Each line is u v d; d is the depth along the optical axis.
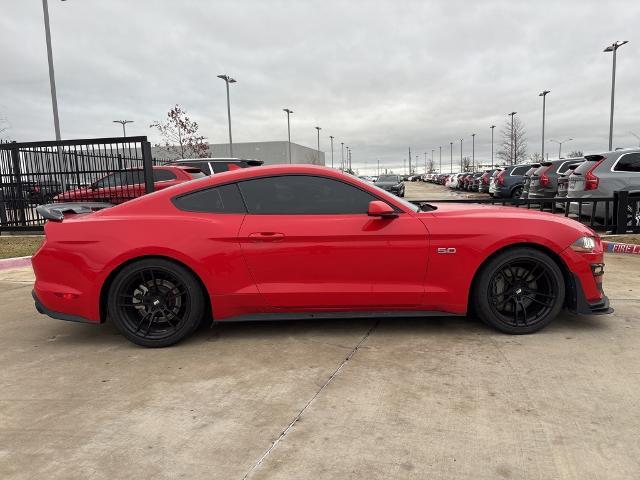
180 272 3.75
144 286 3.86
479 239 3.73
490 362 3.37
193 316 3.81
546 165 14.52
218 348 3.81
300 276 3.78
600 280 3.92
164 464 2.29
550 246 3.75
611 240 8.29
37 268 3.86
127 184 10.33
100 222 3.80
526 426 2.54
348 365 3.39
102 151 10.47
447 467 2.21
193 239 3.72
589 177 9.73
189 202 3.88
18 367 3.54
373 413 2.71
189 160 12.62
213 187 3.90
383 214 3.64
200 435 2.54
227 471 2.23
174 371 3.38
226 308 3.81
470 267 3.76
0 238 10.34
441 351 3.60
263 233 3.72
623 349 3.56
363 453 2.34
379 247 3.73
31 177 10.85
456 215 3.84
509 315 3.95
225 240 3.73
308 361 3.48
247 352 3.70
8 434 2.60
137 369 3.44
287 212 3.82
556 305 3.84
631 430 2.48
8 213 11.06
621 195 8.75
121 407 2.87
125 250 3.70
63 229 3.83
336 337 3.97
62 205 4.24
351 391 2.99
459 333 3.98
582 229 3.89
